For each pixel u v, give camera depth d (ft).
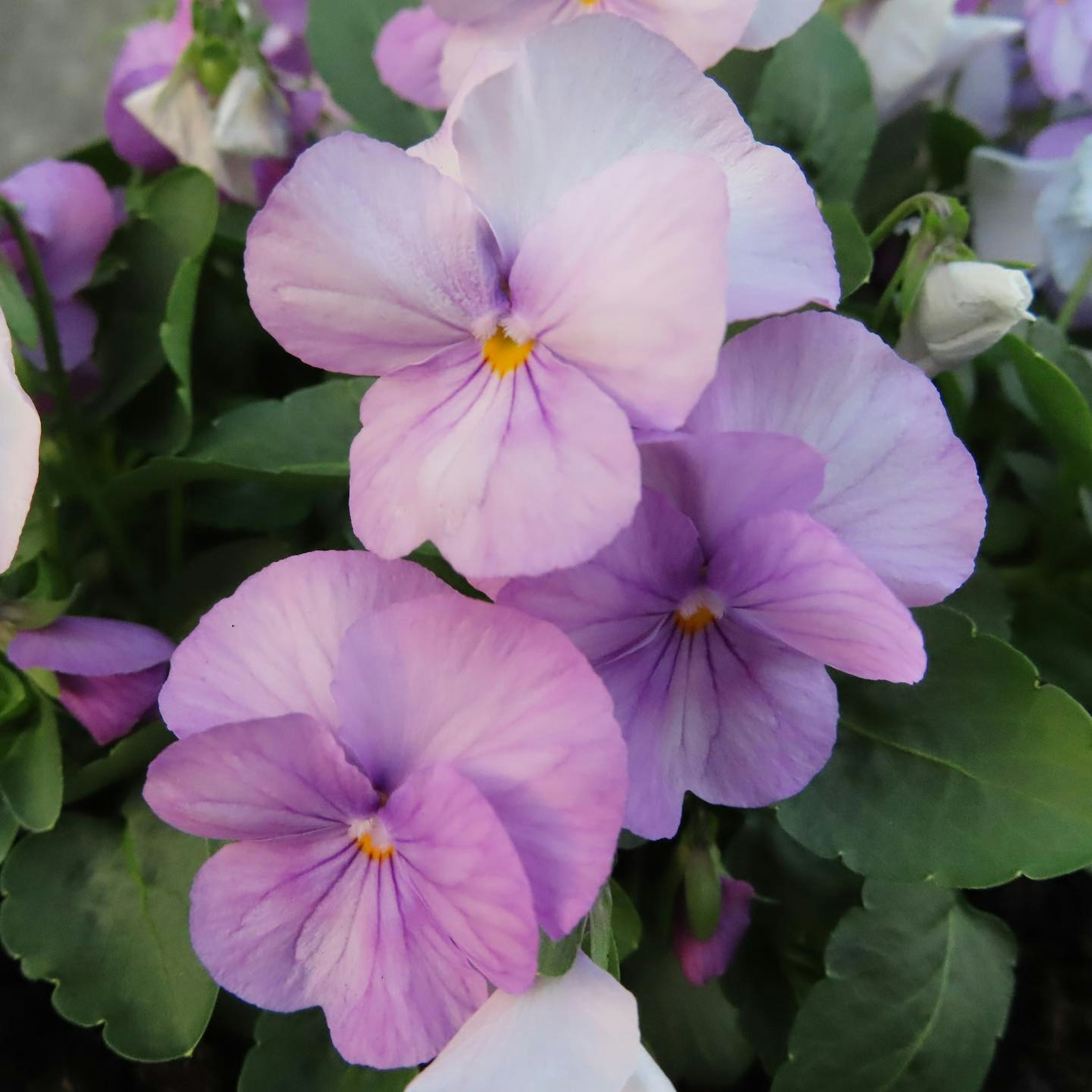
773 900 0.63
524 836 0.42
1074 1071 0.69
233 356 0.80
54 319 0.66
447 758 0.44
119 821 0.62
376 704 0.44
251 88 0.71
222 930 0.47
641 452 0.43
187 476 0.64
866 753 0.56
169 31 0.79
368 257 0.44
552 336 0.43
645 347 0.40
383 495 0.44
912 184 0.83
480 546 0.41
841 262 0.62
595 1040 0.44
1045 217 0.73
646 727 0.46
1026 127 0.92
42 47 1.45
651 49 0.44
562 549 0.40
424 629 0.43
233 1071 0.68
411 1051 0.45
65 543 0.69
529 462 0.41
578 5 0.61
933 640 0.56
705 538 0.45
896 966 0.58
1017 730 0.54
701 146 0.45
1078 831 0.51
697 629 0.46
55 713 0.62
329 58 0.77
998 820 0.53
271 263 0.44
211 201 0.72
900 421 0.46
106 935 0.58
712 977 0.60
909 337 0.59
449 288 0.44
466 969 0.44
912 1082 0.58
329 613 0.46
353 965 0.46
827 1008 0.58
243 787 0.44
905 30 0.72
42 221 0.69
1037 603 0.70
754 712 0.47
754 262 0.44
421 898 0.44
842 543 0.41
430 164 0.45
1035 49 0.80
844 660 0.45
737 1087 0.68
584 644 0.44
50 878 0.59
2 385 0.47
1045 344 0.68
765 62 0.73
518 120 0.44
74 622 0.57
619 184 0.41
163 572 0.75
